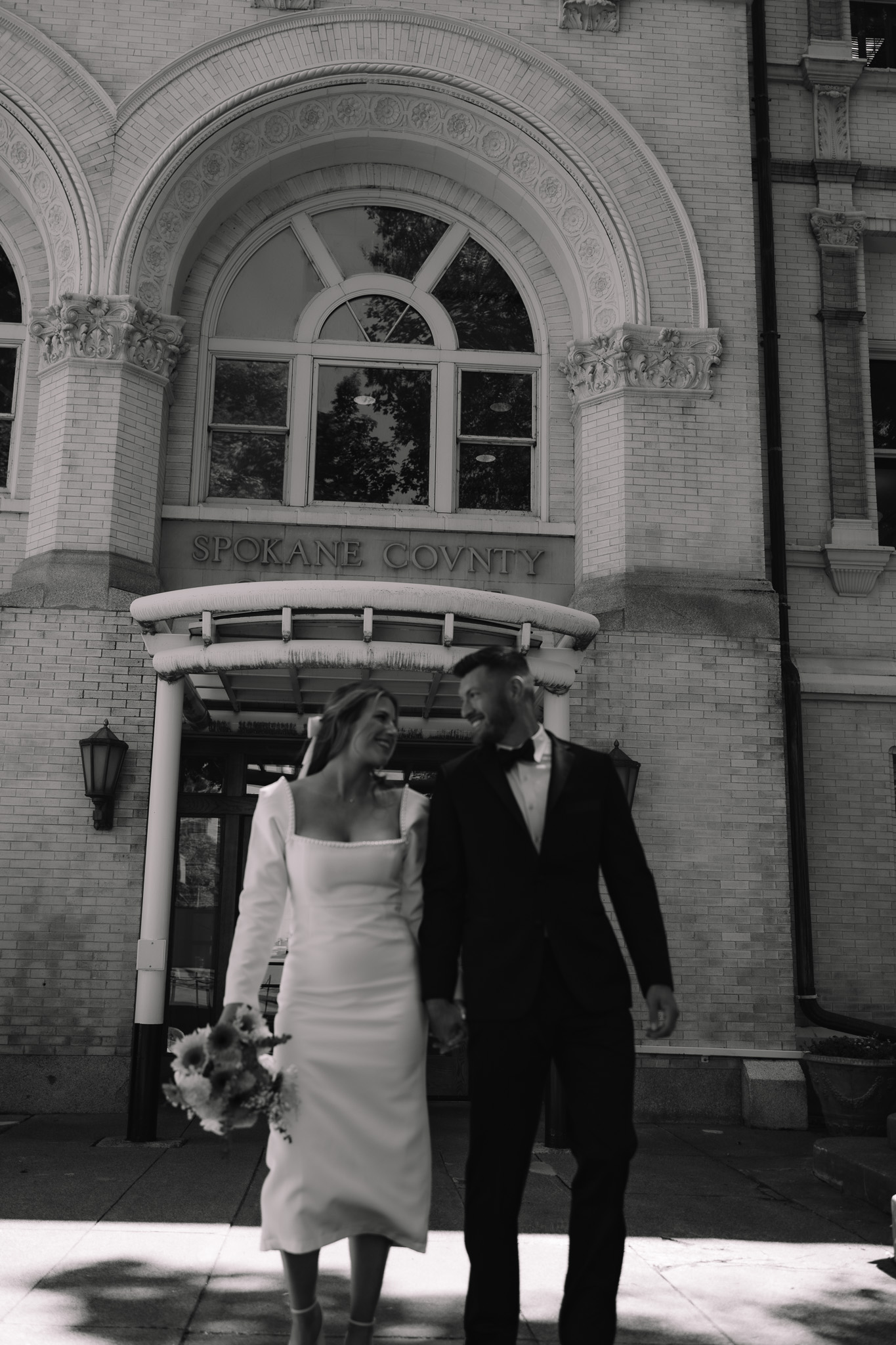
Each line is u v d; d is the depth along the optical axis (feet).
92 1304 15.28
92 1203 21.07
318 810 12.71
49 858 33.86
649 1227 20.44
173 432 38.50
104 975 33.40
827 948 37.22
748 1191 23.81
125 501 36.11
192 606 27.61
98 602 34.99
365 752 12.73
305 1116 11.86
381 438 39.50
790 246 41.68
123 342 36.40
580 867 12.39
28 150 37.76
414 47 39.09
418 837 12.83
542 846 12.40
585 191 38.93
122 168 37.50
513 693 13.01
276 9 38.91
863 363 41.09
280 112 38.86
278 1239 11.76
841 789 38.09
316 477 39.01
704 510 37.52
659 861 35.32
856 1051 31.99
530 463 39.68
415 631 29.58
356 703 12.84
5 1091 32.60
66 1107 32.63
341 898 12.32
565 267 39.91
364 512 38.42
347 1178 11.75
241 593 27.32
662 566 37.11
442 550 38.19
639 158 39.24
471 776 12.73
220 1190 22.38
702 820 35.65
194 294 39.27
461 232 40.93
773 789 36.01
